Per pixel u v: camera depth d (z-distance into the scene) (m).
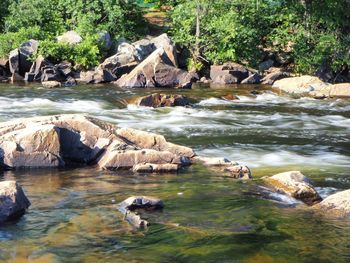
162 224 6.91
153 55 24.44
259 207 7.78
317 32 29.78
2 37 26.70
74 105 18.25
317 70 28.52
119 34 29.84
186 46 28.84
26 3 29.81
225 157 11.61
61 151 10.32
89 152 10.59
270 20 29.70
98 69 24.95
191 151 10.89
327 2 29.39
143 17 32.31
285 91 24.11
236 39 28.23
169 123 15.66
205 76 27.73
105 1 29.97
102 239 6.36
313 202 8.33
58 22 30.19
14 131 10.48
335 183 9.57
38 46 25.89
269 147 12.80
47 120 10.91
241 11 29.19
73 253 5.94
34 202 7.78
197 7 28.58
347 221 7.22
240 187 8.84
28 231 6.59
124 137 11.02
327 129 15.73
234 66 27.00
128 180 9.21
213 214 7.40
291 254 6.05
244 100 21.12
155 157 10.14
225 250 6.11
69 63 25.88
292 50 29.31
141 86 23.38
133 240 6.34
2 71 25.44
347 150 12.79
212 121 16.23
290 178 8.91
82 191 8.44
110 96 20.02
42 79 24.56
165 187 8.78
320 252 6.11
